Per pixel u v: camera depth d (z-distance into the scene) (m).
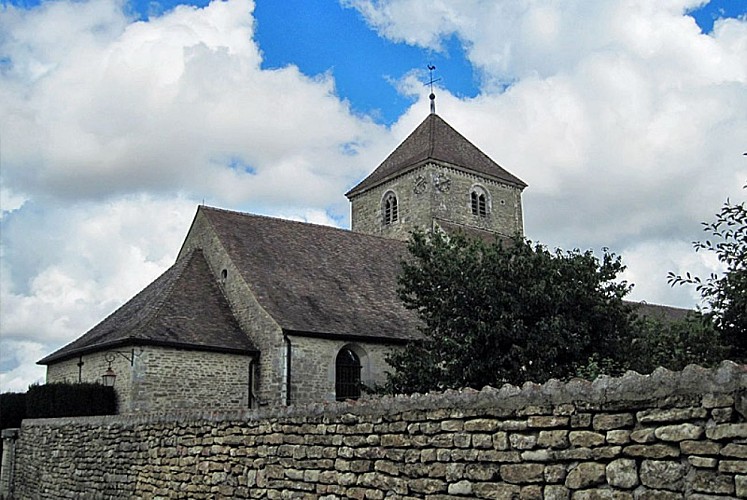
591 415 5.61
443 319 17.45
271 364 21.84
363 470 7.80
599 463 5.50
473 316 17.09
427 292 18.12
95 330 25.89
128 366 20.73
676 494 4.95
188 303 23.47
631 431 5.31
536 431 6.03
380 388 19.64
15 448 19.58
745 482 4.57
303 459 8.70
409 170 37.41
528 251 17.58
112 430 13.73
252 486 9.52
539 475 5.93
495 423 6.39
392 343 23.62
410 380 17.48
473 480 6.52
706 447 4.81
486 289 16.83
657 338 14.72
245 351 22.22
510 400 6.29
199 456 10.78
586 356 16.64
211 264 25.80
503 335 16.45
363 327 23.34
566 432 5.78
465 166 37.72
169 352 21.17
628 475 5.28
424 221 36.31
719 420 4.77
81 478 14.84
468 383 16.53
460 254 18.16
